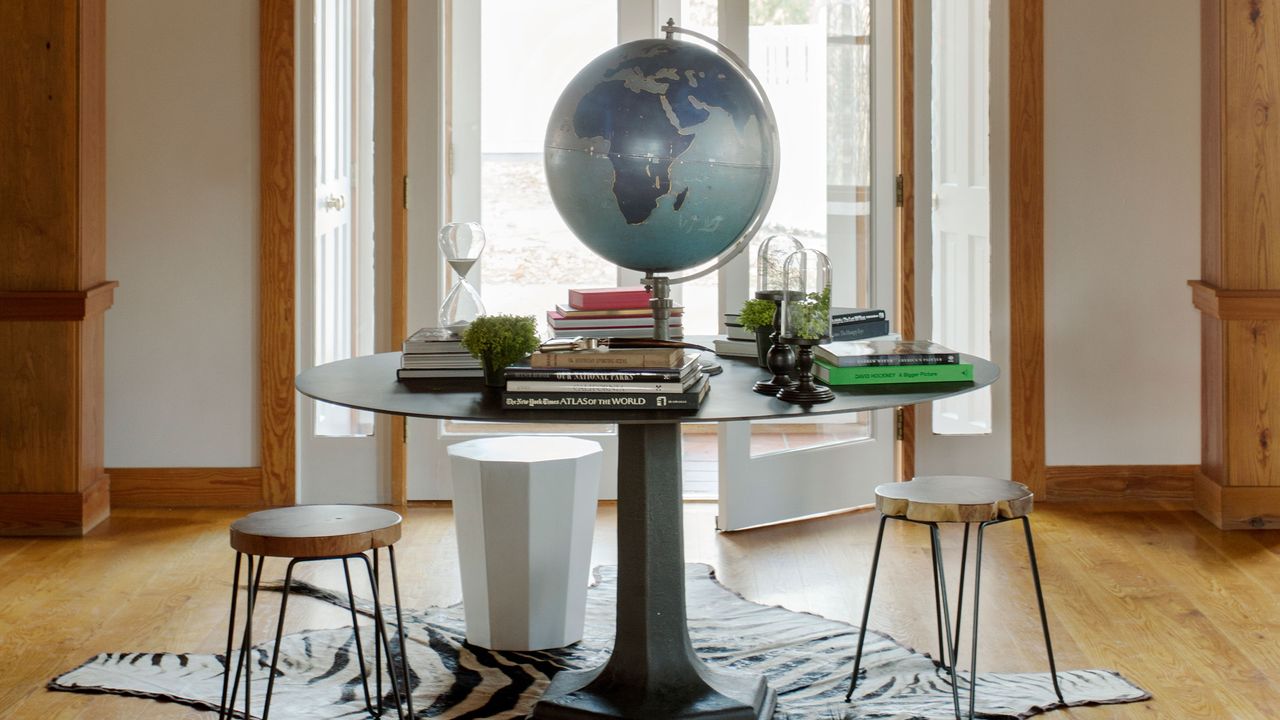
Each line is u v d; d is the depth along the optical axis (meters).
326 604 3.83
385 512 2.89
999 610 3.77
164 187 4.91
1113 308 4.99
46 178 4.46
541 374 2.54
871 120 4.95
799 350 2.68
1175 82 4.92
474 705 3.09
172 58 4.87
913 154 4.95
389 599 3.89
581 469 3.43
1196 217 4.96
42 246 4.47
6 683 3.22
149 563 4.24
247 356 4.96
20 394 4.50
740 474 4.63
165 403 4.97
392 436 5.02
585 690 2.98
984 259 5.04
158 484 4.98
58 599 3.87
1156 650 3.44
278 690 3.17
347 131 4.96
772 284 3.14
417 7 4.93
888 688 3.18
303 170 4.98
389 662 2.88
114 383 4.96
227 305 4.95
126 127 4.89
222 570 4.17
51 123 4.45
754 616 3.72
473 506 3.41
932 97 4.95
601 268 6.18
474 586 3.45
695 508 5.00
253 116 4.89
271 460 4.98
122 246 4.92
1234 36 4.52
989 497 2.96
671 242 2.73
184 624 3.66
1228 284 4.58
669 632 2.96
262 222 4.91
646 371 2.54
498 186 6.11
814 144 4.86
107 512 4.82
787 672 3.29
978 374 2.98
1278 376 4.55
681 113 2.66
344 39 4.94
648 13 5.10
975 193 5.01
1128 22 4.91
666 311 2.98
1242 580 4.02
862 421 4.98
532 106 5.48
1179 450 5.03
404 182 4.96
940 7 4.93
